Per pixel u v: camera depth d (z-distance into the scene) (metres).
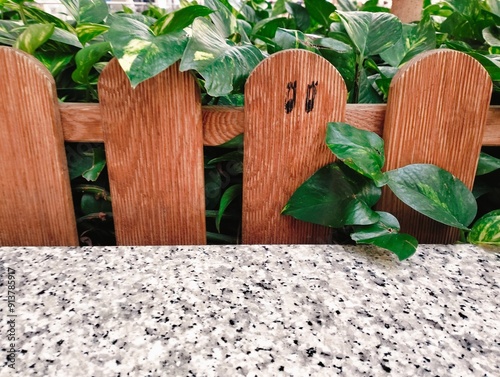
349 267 0.66
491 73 0.79
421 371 0.45
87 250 0.71
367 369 0.46
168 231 0.78
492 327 0.53
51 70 0.81
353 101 0.94
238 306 0.55
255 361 0.46
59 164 0.72
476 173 0.83
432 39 1.00
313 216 0.73
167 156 0.73
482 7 1.10
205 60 0.63
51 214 0.75
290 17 1.23
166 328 0.51
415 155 0.75
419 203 0.70
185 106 0.69
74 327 0.51
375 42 0.89
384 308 0.56
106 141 0.71
